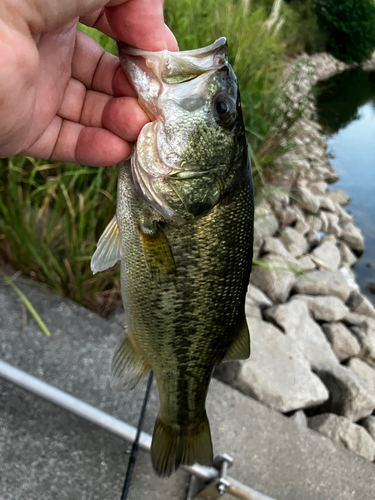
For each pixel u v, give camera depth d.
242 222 0.24
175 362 0.26
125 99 0.23
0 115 0.20
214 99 0.23
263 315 0.62
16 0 0.17
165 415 0.28
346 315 0.71
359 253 1.03
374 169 1.48
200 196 0.23
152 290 0.24
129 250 0.24
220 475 0.31
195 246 0.23
